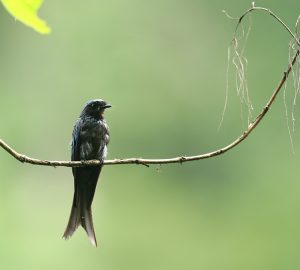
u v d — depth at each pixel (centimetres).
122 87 1886
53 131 1869
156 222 1622
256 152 1780
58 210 1661
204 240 1598
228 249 1540
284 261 1527
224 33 1923
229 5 1922
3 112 1875
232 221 1688
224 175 1789
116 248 1511
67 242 1442
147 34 1933
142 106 1872
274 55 1834
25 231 1506
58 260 1417
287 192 1702
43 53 1936
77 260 1421
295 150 1738
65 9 1925
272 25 1839
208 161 1808
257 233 1603
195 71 1919
